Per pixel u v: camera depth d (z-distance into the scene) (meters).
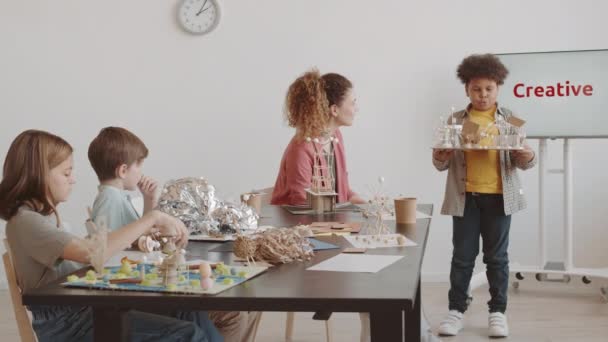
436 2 4.55
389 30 4.58
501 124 3.21
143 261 1.86
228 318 2.37
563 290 4.39
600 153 4.53
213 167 4.70
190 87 4.68
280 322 3.82
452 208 3.36
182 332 1.80
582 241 4.57
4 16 4.67
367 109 4.62
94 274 1.69
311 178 3.19
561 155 4.56
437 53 4.56
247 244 1.88
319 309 1.47
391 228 2.45
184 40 4.66
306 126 3.16
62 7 4.67
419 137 4.61
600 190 4.54
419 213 2.81
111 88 4.70
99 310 1.55
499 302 3.48
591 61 4.06
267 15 4.62
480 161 3.34
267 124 4.67
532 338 3.45
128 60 4.68
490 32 4.53
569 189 4.28
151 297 1.51
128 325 1.59
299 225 2.48
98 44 4.68
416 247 2.07
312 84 3.17
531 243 4.60
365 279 1.64
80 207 4.72
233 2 4.62
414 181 4.63
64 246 1.81
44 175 1.95
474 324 3.72
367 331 2.78
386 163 4.64
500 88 4.19
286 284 1.60
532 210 4.59
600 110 4.07
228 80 4.66
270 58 4.64
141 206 3.05
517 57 4.15
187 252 2.05
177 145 4.70
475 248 3.47
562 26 4.49
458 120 3.38
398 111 4.61
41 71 4.70
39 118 4.72
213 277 1.66
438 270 4.67
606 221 4.54
